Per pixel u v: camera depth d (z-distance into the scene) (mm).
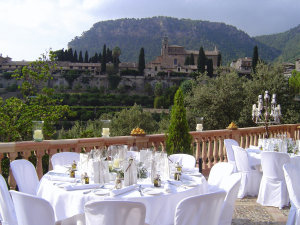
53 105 13602
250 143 8984
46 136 13148
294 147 6270
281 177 5109
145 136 6285
